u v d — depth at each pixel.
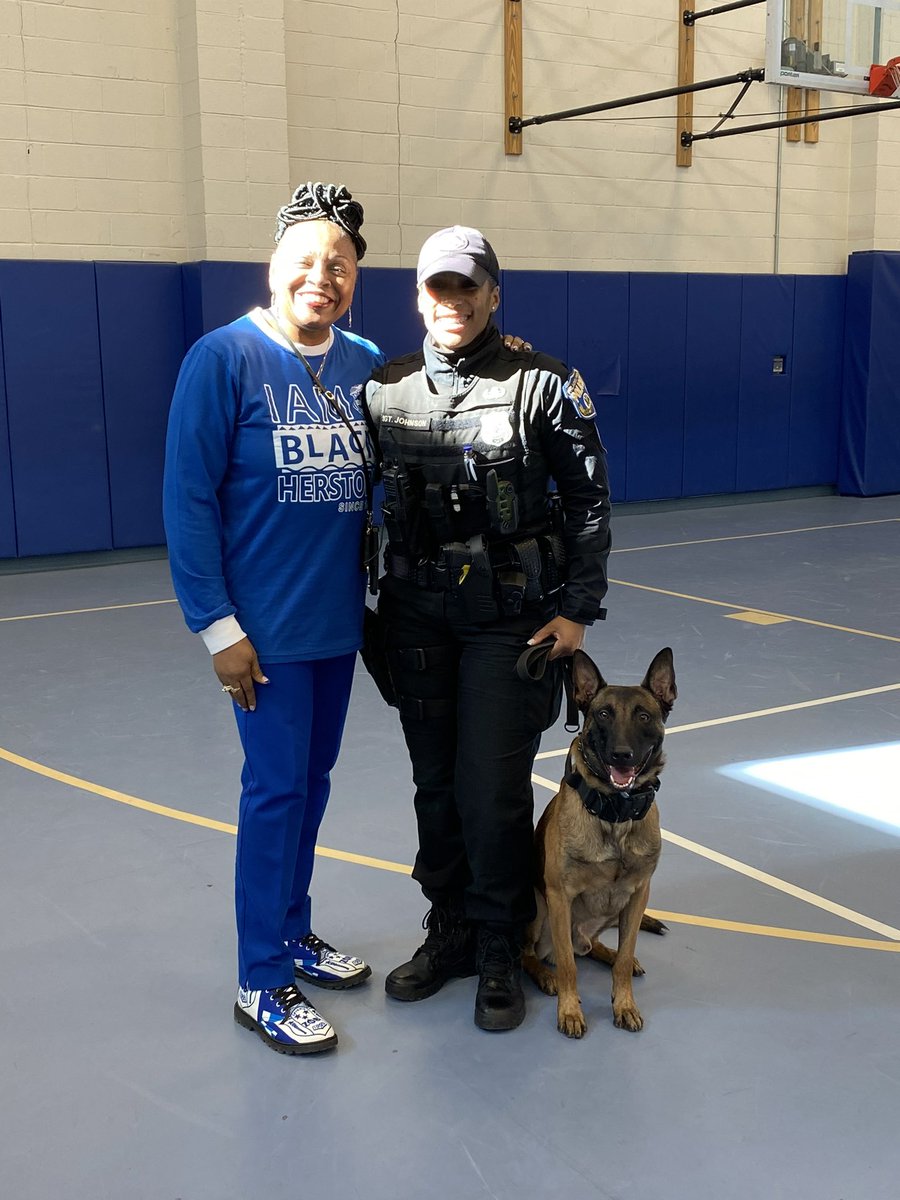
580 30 11.69
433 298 2.72
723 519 12.33
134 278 9.75
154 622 7.60
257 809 2.74
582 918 2.95
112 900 3.56
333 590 2.76
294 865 2.83
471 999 3.02
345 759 4.85
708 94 12.52
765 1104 2.53
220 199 9.80
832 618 7.50
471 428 2.75
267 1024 2.77
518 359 2.82
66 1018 2.90
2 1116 2.51
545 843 2.91
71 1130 2.46
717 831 4.08
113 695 5.89
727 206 12.98
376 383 2.87
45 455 9.58
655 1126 2.45
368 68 10.68
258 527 2.68
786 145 13.23
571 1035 2.82
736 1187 2.25
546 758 4.85
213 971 3.13
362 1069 2.69
